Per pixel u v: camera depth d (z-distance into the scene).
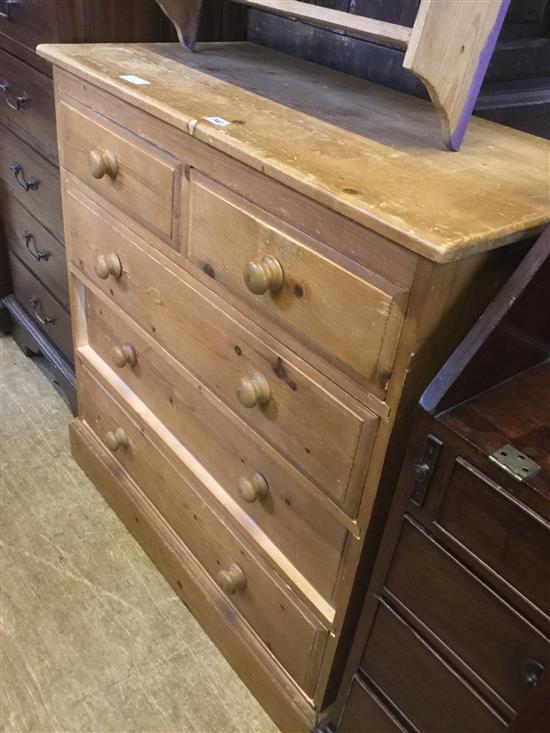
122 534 1.49
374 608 0.87
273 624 1.10
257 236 0.81
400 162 0.78
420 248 0.61
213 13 1.30
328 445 0.82
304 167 0.73
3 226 1.85
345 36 1.16
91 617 1.31
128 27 1.24
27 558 1.41
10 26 1.34
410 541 0.77
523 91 1.08
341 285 0.72
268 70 1.14
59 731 1.12
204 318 0.97
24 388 1.89
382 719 0.93
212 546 1.21
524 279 0.66
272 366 0.87
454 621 0.76
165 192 0.95
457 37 0.74
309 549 0.97
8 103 1.47
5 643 1.24
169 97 0.91
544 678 0.67
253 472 1.03
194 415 1.13
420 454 0.71
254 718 1.17
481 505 0.67
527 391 0.74
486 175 0.78
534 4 1.02
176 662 1.25
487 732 0.76
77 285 1.37
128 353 1.25
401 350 0.68
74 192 1.21
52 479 1.61
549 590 0.63
